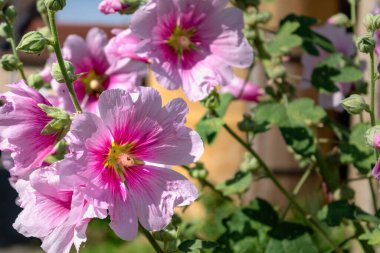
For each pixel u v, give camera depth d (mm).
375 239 695
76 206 558
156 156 605
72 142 566
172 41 717
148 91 585
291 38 825
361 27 976
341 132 846
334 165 864
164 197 597
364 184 1024
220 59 724
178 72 712
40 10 814
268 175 810
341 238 982
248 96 921
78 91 804
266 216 821
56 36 601
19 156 601
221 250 809
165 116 594
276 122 803
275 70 851
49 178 575
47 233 590
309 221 848
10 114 598
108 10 715
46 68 774
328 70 834
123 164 589
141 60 772
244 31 837
